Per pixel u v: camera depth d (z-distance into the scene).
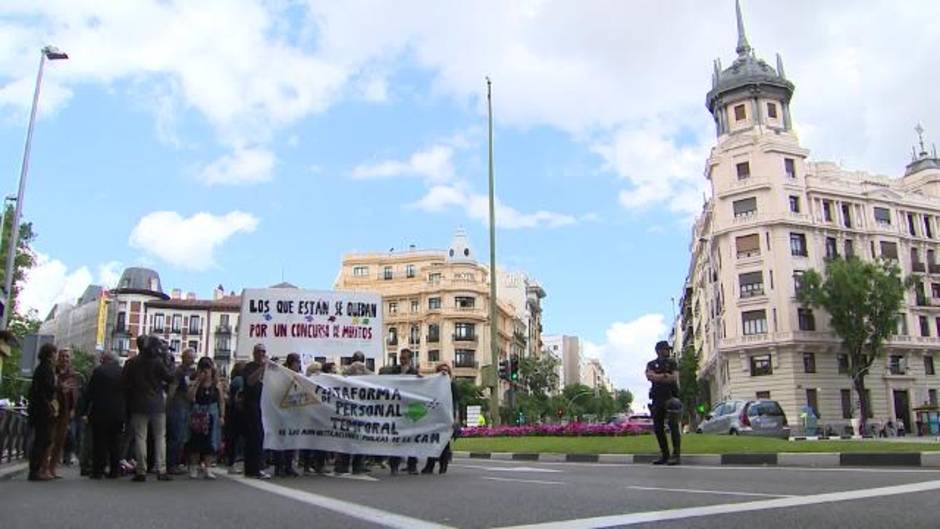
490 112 29.58
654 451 15.25
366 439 11.15
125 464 12.44
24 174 31.00
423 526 5.17
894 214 62.66
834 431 52.97
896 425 53.84
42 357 10.74
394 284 92.56
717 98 64.44
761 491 7.17
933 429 54.53
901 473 9.34
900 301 53.44
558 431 22.66
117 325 96.62
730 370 58.97
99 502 7.05
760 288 57.75
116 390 11.05
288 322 16.19
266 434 10.80
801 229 58.38
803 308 56.88
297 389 11.05
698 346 85.50
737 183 59.81
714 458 13.64
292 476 10.83
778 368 55.91
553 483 8.60
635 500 6.50
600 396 143.62
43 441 10.59
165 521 5.61
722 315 61.31
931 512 5.56
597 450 16.53
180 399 11.82
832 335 55.59
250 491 8.12
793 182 58.94
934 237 64.31
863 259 59.88
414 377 11.51
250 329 16.05
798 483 8.05
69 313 111.69
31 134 31.27
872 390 57.66
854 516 5.37
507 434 24.36
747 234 58.94
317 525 5.30
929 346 60.19
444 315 88.19
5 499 7.43
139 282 100.25
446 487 8.23
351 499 7.04
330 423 11.10
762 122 62.09
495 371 26.77
